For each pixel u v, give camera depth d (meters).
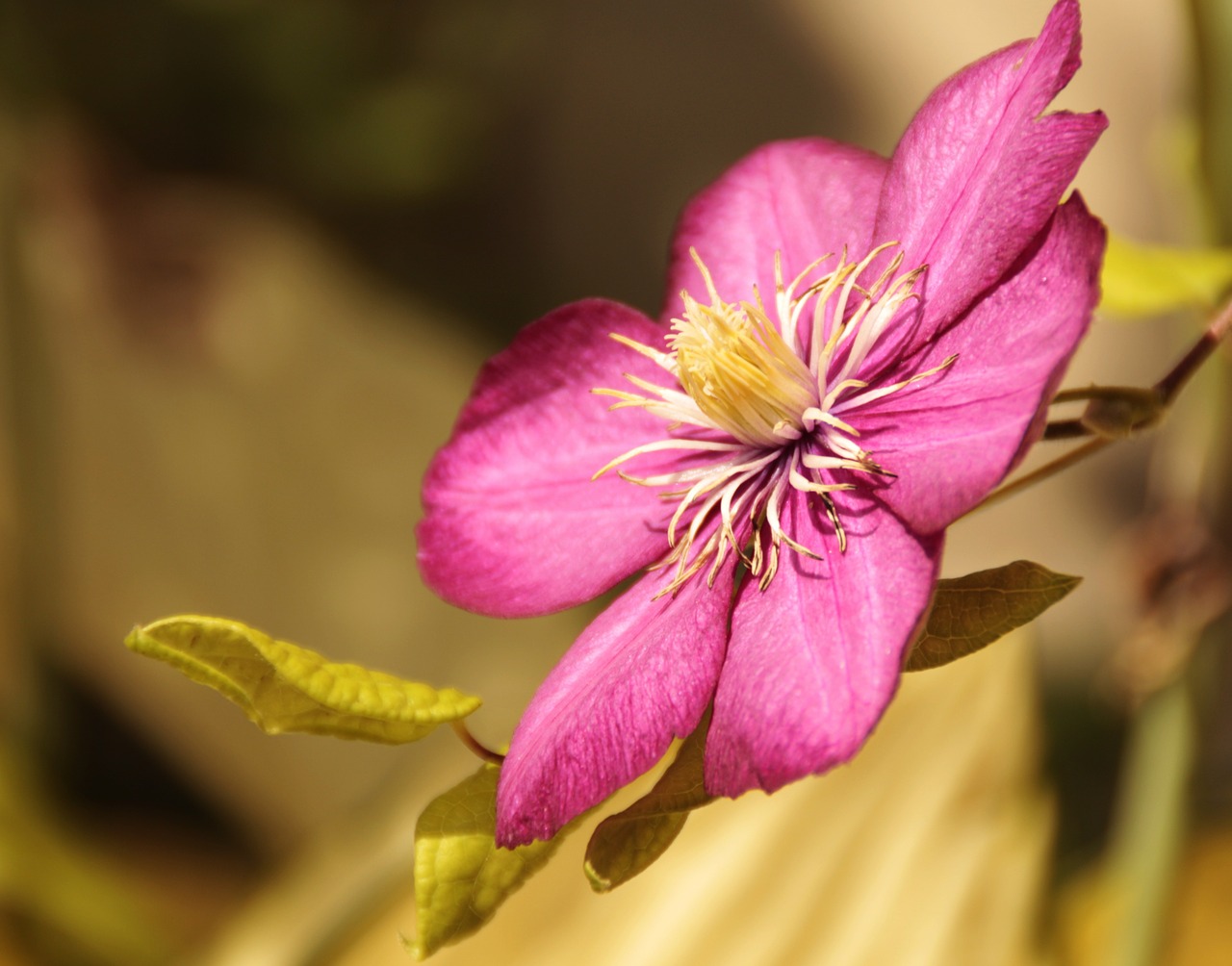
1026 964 0.72
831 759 0.51
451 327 2.12
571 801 0.52
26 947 1.07
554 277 2.30
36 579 1.46
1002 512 1.83
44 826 1.14
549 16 2.27
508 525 0.57
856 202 0.57
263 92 2.06
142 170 1.98
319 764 1.47
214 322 1.71
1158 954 0.68
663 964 0.73
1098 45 1.80
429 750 1.03
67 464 1.55
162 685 1.50
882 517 0.53
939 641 0.52
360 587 1.59
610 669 0.54
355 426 1.68
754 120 2.17
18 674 1.43
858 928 0.73
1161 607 0.66
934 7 2.03
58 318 1.64
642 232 2.26
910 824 0.74
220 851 1.51
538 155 2.29
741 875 0.75
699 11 2.22
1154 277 0.61
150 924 1.14
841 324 0.55
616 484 0.57
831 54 2.12
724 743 0.52
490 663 1.51
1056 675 1.71
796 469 0.55
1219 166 0.62
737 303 0.57
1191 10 0.61
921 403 0.53
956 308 0.53
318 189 2.15
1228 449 0.65
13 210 1.50
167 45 2.00
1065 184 0.52
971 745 0.75
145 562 1.56
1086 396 0.53
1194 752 0.67
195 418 1.63
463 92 2.20
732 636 0.53
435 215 2.28
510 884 0.53
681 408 0.56
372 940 0.79
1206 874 0.90
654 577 0.55
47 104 1.92
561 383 0.58
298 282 1.80
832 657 0.52
